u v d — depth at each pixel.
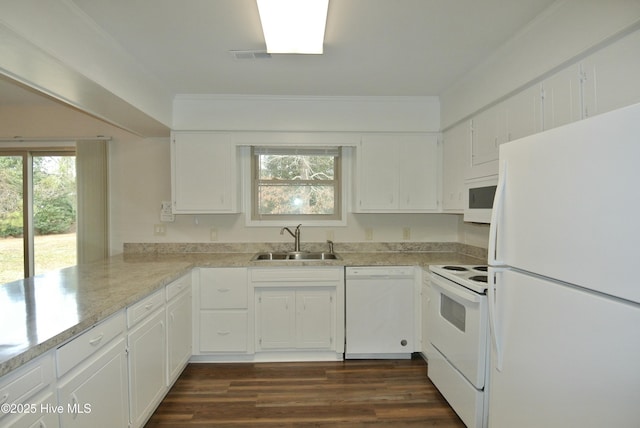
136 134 3.06
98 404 1.39
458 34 1.94
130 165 3.17
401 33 1.92
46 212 3.18
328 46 2.08
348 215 3.29
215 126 2.93
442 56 2.22
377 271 2.71
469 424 1.81
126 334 1.63
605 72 1.41
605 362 0.96
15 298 1.57
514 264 1.36
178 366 2.33
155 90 2.55
